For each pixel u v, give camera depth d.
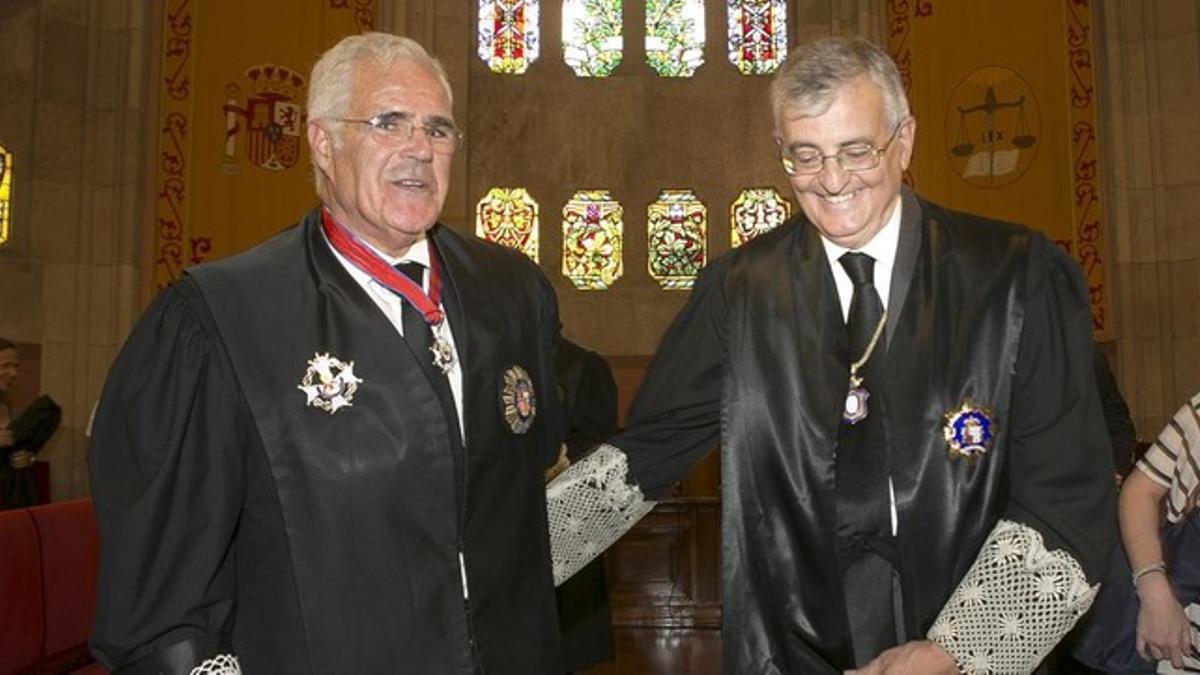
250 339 1.77
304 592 1.71
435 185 1.85
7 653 3.56
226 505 1.73
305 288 1.84
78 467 9.12
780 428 1.95
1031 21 9.75
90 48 9.51
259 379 1.75
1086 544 1.77
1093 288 9.39
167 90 9.64
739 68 11.44
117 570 1.65
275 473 1.73
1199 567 2.42
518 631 1.89
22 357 8.98
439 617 1.76
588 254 11.18
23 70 9.16
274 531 1.75
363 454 1.76
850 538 1.89
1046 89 9.65
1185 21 9.41
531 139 11.29
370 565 1.73
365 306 1.84
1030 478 1.85
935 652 1.71
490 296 2.00
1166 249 9.30
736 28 11.48
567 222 11.22
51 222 9.20
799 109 1.77
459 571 1.81
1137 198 9.41
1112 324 9.35
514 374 1.98
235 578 1.78
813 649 1.90
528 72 11.38
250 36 9.84
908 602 1.84
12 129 9.07
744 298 2.03
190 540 1.70
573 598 4.39
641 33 11.48
